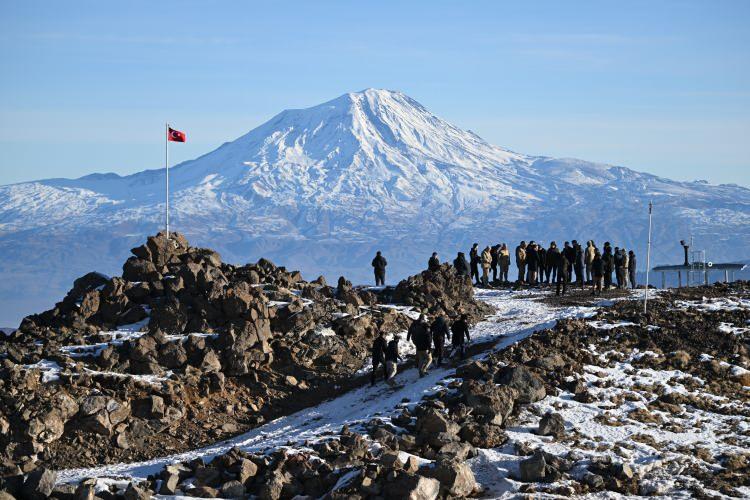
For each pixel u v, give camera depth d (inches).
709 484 1066.7
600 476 1069.1
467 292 2133.4
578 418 1241.4
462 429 1182.3
